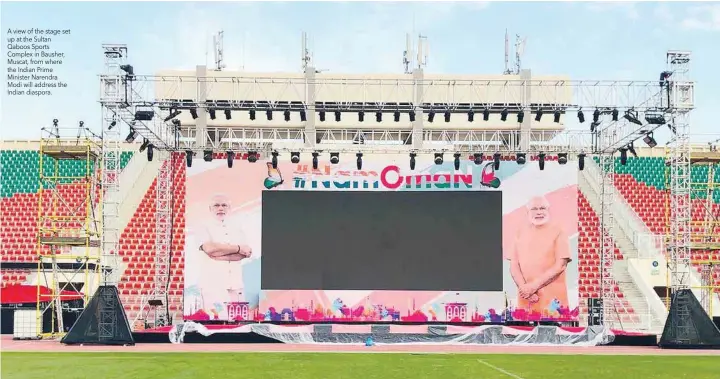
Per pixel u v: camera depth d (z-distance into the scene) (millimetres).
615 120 35344
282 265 38812
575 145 40875
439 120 47969
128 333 35469
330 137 49188
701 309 35188
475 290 38781
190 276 38594
